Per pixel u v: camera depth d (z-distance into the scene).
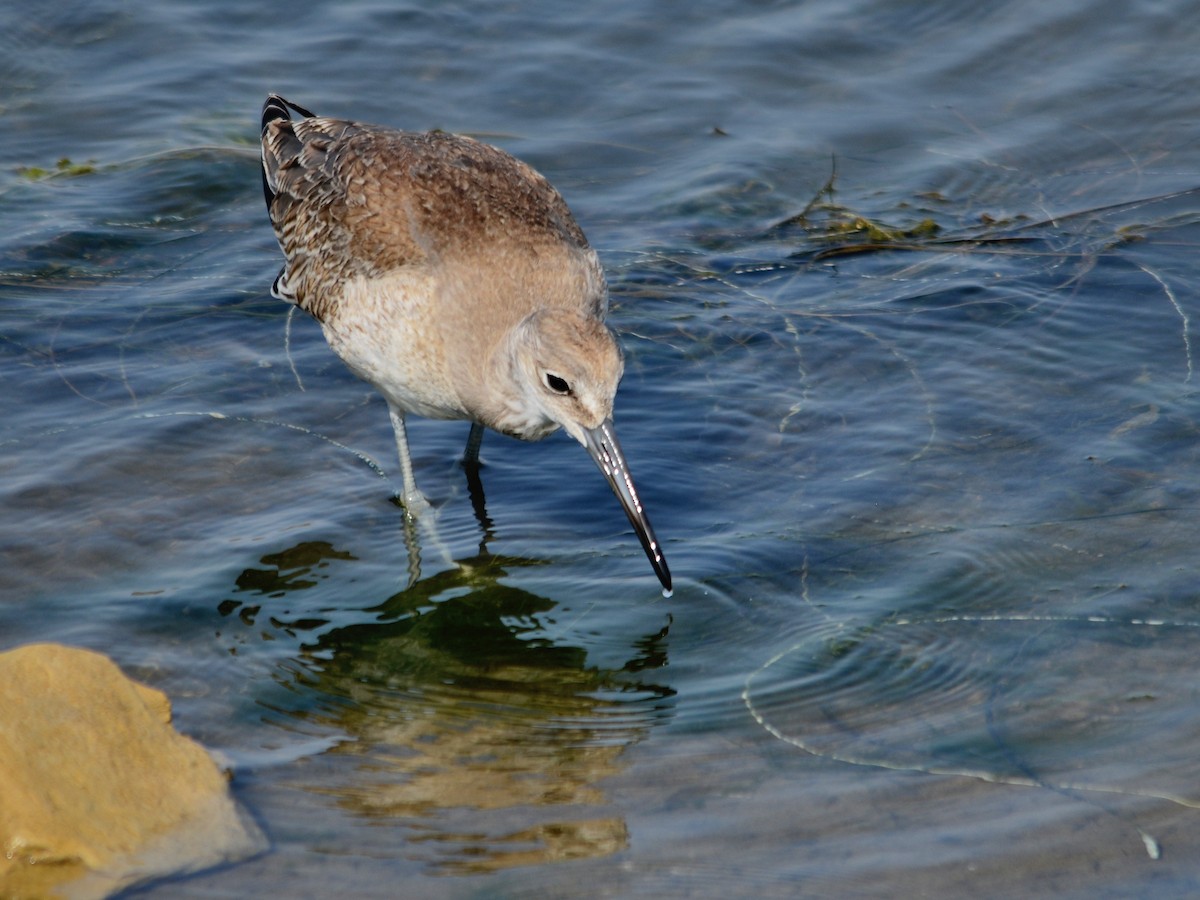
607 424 10.92
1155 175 16.92
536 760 9.05
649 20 19.88
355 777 8.85
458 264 11.73
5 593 10.55
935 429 12.64
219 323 14.51
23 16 19.41
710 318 14.62
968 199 16.78
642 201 16.77
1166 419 12.47
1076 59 18.97
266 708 9.55
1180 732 9.00
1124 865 7.90
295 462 12.57
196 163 17.12
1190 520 11.16
